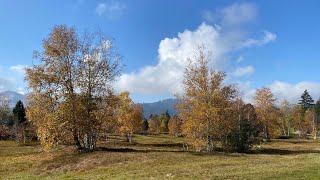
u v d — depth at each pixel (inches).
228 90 2368.4
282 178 1047.0
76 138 2027.6
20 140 3548.2
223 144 2445.9
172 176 1204.5
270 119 4094.5
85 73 2037.4
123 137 4525.1
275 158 1713.8
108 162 1696.6
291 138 5260.8
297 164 1355.8
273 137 4547.2
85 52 2044.8
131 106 3762.3
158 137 4815.5
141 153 1862.7
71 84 2020.2
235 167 1371.8
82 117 1980.8
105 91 2073.1
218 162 1563.7
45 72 1988.2
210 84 2337.6
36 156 1985.7
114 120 2098.9
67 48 2012.8
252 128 2554.1
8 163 1860.2
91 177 1375.5
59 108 1967.3
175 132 4975.4
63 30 2015.3
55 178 1443.2
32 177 1531.7
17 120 4325.8
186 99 2347.4
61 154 1945.1
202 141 2316.7
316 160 1473.9
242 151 2444.6
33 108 1982.0
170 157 1747.0
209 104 2321.6
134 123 3779.5
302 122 5940.0
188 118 2336.4
